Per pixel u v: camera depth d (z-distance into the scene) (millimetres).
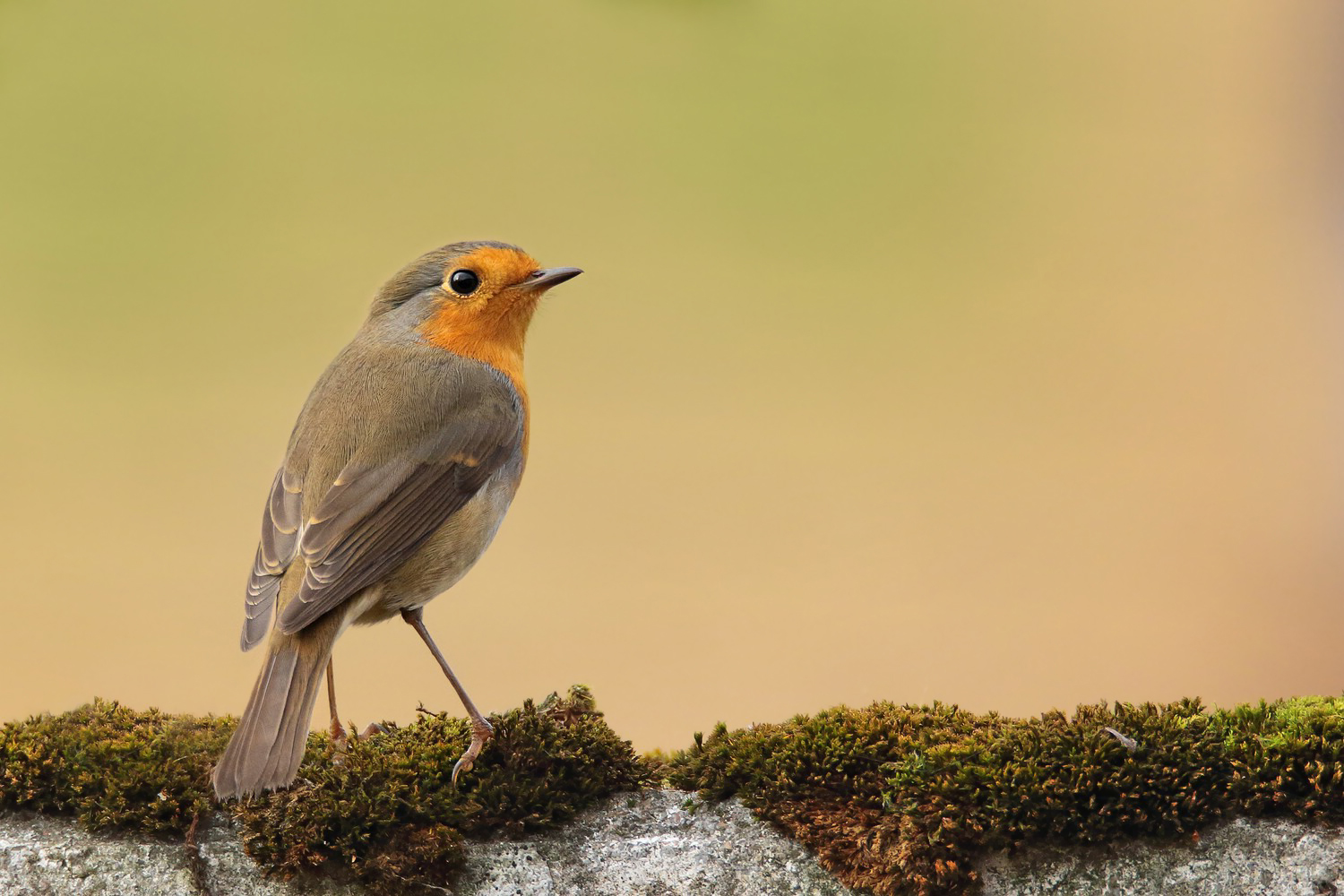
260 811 8531
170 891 8305
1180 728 8492
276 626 9703
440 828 8539
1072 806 8258
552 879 8586
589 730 9336
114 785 8648
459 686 9203
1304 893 7953
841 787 8773
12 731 9109
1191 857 8164
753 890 8508
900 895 8328
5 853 8438
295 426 11344
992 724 9078
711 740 9406
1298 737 8305
